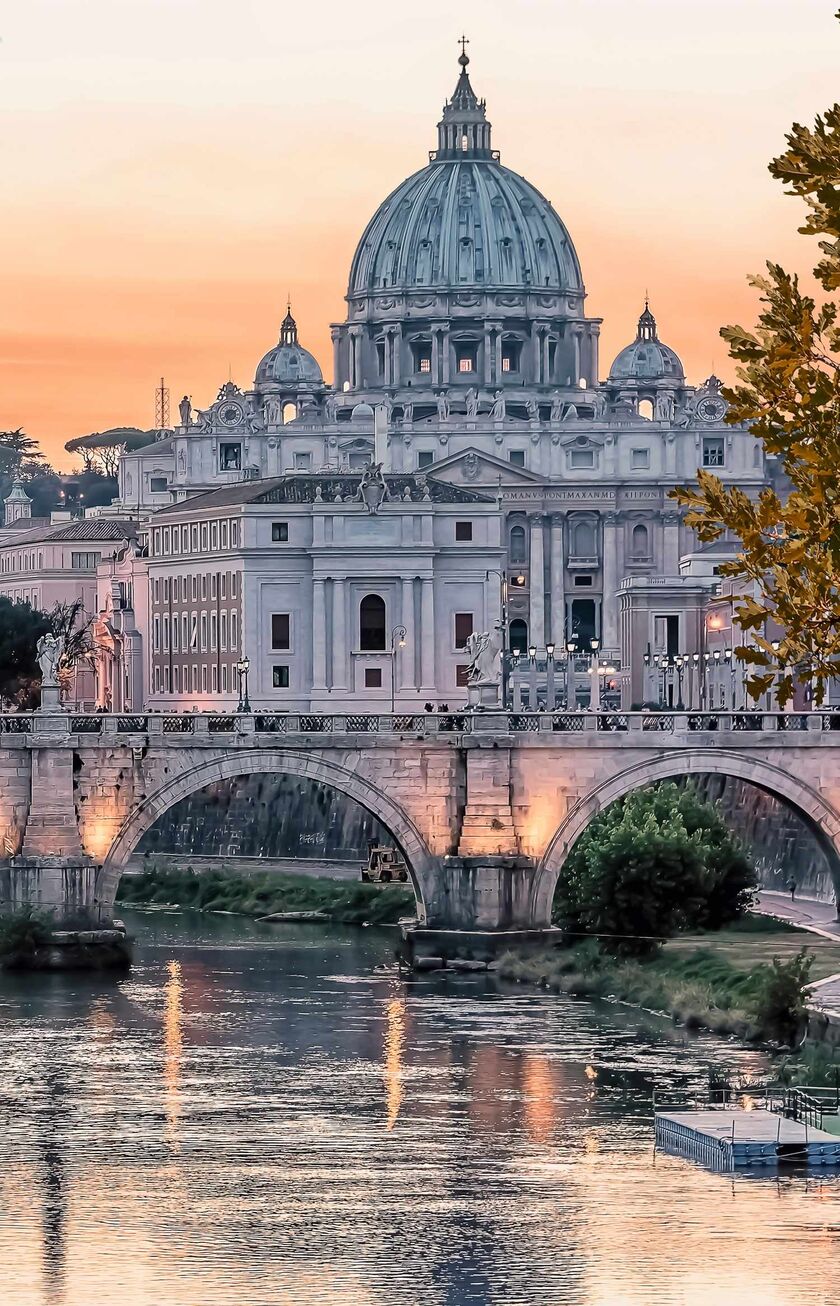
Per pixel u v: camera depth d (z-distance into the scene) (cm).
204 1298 19975
